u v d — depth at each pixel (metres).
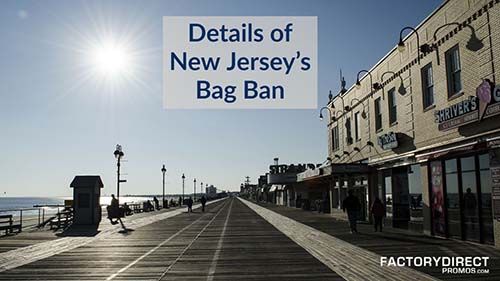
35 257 15.64
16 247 18.53
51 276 12.17
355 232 22.84
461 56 17.45
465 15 17.16
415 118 21.48
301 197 64.50
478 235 16.77
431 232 20.09
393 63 24.16
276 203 95.19
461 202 17.80
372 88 27.59
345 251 16.19
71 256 15.83
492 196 15.48
